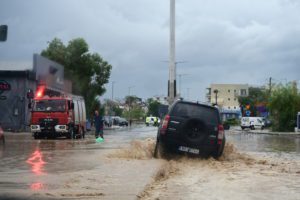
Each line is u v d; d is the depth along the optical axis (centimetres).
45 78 5316
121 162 1522
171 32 3697
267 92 9081
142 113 17375
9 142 2872
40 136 3506
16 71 4897
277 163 1741
